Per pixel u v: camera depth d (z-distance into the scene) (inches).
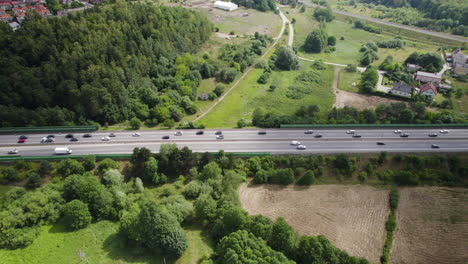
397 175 4313.5
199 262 3181.6
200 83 6943.9
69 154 4463.6
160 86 6304.1
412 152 4672.7
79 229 3435.0
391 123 5369.1
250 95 6879.9
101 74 5295.3
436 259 3366.1
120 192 3720.5
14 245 3132.4
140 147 4702.3
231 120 5777.6
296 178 4362.7
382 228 3688.5
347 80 7677.2
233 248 2957.7
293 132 5172.2
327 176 4389.8
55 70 5073.8
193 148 4744.1
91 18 6166.3
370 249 3442.4
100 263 3088.1
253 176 4399.6
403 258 3358.8
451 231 3671.3
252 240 3053.6
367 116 5408.5
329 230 3659.0
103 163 4207.7
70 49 5393.7
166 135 5034.5
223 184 4040.4
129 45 6063.0
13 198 3604.8
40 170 4057.6
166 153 4293.8
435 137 5039.4
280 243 3154.5
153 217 3157.0
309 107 5772.6
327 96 6919.3
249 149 4749.0
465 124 5255.9
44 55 5319.9
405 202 4025.6
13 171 3981.3
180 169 4350.4
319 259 3021.7
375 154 4623.5
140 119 5472.4
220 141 4921.3
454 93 6830.7
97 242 3307.1
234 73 7224.4
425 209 3934.5
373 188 4242.1
